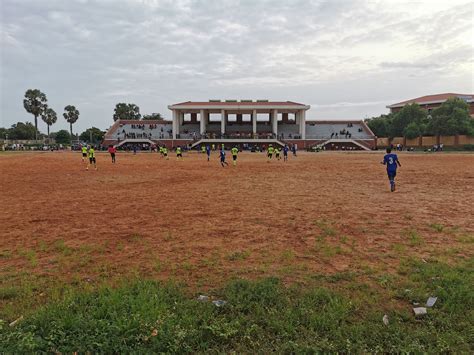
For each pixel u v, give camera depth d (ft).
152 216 29.04
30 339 10.52
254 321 11.91
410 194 41.01
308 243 20.95
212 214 29.71
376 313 12.37
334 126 282.15
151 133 263.90
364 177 62.13
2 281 15.57
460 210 30.86
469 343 10.80
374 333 11.19
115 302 12.75
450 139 232.12
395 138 269.03
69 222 27.02
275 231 23.82
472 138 222.69
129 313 12.19
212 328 11.28
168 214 29.84
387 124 274.36
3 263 17.98
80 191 44.73
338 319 11.91
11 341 10.68
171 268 16.90
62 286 14.79
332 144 248.73
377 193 42.01
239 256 18.60
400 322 11.95
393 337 11.05
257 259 18.17
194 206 33.55
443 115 224.12
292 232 23.53
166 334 11.03
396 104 332.19
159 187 48.62
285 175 66.74
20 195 41.45
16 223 26.78
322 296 13.48
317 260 17.95
